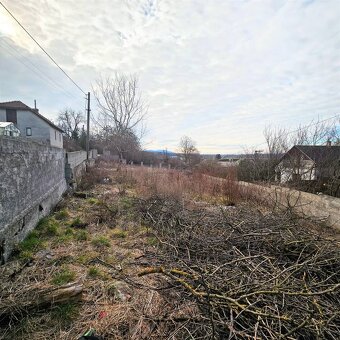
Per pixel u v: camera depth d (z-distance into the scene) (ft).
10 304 5.49
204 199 21.71
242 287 5.70
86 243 10.53
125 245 10.64
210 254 8.45
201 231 10.91
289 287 5.39
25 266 7.91
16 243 9.18
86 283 7.30
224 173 30.37
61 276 7.44
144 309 5.90
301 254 7.88
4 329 5.22
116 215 14.99
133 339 5.01
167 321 5.41
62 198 19.58
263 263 7.49
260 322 4.91
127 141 57.47
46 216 14.05
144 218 14.37
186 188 23.85
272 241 9.09
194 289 5.66
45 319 5.59
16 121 56.18
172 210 14.43
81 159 38.75
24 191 10.38
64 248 9.83
